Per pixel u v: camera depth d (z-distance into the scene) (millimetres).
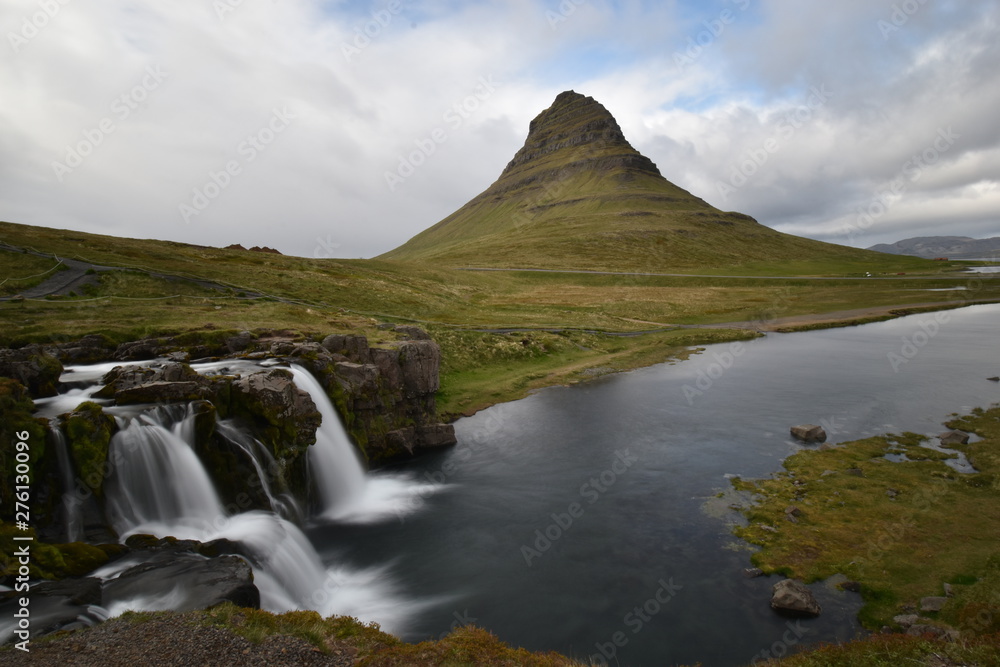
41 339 36594
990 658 13773
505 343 71125
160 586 16719
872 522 24766
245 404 27797
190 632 14000
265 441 27203
